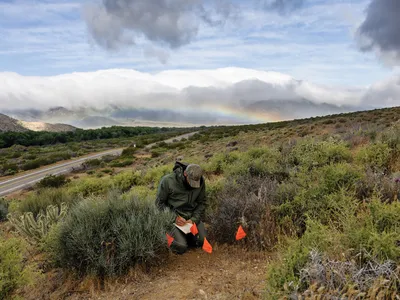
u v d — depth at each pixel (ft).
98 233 12.46
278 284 7.48
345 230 8.96
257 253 12.50
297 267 7.61
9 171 130.00
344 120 112.78
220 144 113.29
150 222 12.89
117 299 10.68
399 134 23.56
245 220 13.58
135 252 12.12
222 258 12.91
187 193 14.56
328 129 91.91
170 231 13.66
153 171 44.91
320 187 14.26
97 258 12.01
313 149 24.48
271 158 27.99
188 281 11.24
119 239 12.28
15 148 256.73
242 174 21.97
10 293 10.29
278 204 14.43
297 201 13.87
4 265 10.32
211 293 10.10
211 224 15.30
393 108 140.46
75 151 215.31
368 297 6.27
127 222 13.15
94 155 188.14
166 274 12.11
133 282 11.71
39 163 147.74
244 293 9.55
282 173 21.15
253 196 14.92
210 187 19.48
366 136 33.45
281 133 104.63
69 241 12.41
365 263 7.48
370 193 13.56
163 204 14.85
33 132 347.56
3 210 35.01
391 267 6.91
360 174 14.80
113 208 13.94
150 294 10.68
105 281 11.73
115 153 191.42
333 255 7.76
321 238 8.57
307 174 17.35
